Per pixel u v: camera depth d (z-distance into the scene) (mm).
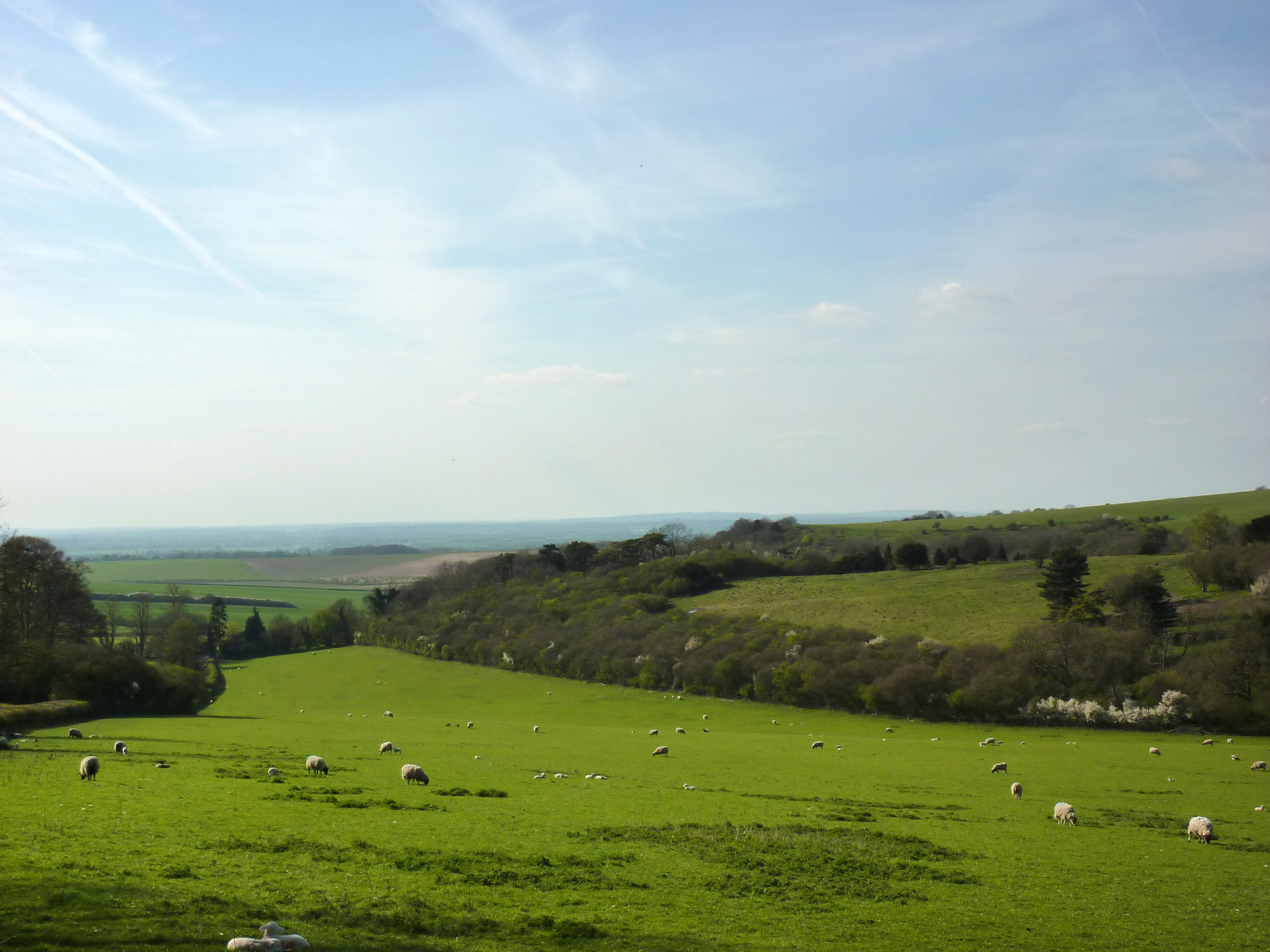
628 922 20234
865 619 128625
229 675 146875
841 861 27219
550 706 117875
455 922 19141
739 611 144500
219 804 30234
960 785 48406
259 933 17016
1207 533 147500
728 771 51406
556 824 30984
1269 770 58625
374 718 95500
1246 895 25766
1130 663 95312
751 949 18984
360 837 26375
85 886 18766
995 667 98250
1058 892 25297
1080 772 55875
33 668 77062
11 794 29031
